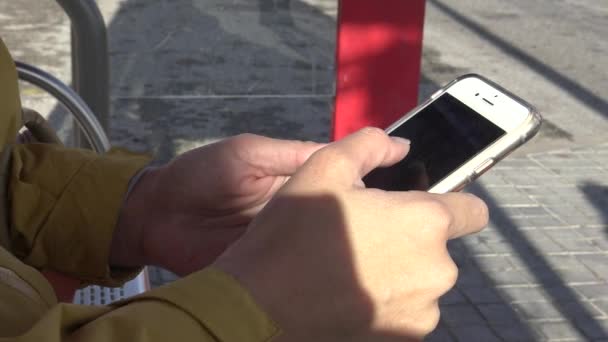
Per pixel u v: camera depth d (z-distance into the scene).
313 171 0.65
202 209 1.02
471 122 1.09
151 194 1.03
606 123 6.23
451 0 9.51
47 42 7.33
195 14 8.23
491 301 3.92
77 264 1.04
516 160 5.45
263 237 0.62
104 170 1.04
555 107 6.49
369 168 0.70
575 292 4.02
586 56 7.76
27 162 1.06
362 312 0.61
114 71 6.64
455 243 4.40
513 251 4.36
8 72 1.07
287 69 6.93
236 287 0.59
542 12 9.18
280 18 8.28
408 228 0.62
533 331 3.73
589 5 9.50
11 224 1.03
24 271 0.76
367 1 3.16
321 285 0.60
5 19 7.80
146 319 0.57
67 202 1.03
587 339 3.68
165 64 6.89
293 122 5.93
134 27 7.76
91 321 0.60
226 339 0.57
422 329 0.64
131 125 5.71
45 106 5.76
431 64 7.33
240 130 5.75
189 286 0.59
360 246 0.61
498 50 7.81
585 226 4.66
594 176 5.30
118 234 1.04
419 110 1.16
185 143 5.51
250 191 1.00
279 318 0.59
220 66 6.89
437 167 1.04
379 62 3.24
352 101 3.28
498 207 4.82
